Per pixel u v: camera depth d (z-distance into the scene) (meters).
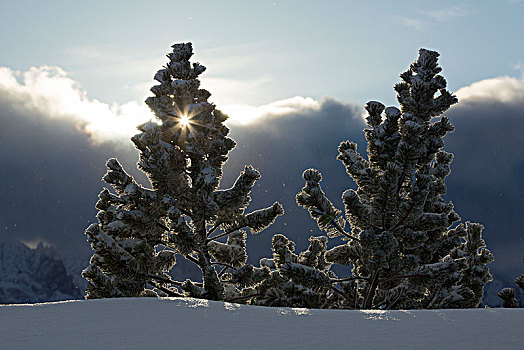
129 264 15.34
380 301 17.42
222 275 17.81
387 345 5.87
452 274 16.48
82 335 6.35
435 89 17.00
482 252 18.80
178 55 17.31
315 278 15.82
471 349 5.69
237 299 17.11
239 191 16.62
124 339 6.18
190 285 15.44
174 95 17.02
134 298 8.86
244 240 18.81
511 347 5.73
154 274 16.55
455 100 17.14
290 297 16.17
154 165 15.71
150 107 16.84
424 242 17.38
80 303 8.30
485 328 6.53
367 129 16.94
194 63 17.53
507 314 7.46
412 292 17.56
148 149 15.90
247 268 16.77
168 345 5.93
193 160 16.77
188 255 16.48
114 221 16.23
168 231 16.41
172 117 16.67
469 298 16.94
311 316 7.39
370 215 16.42
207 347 5.84
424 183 15.96
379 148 16.41
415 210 16.05
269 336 6.28
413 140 16.17
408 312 7.72
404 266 16.34
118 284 15.64
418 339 6.09
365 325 6.79
